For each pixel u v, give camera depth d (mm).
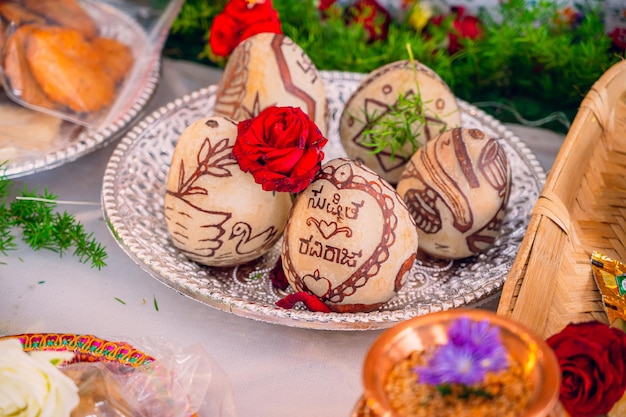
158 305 817
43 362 650
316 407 733
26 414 630
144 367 696
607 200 826
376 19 1138
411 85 888
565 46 1047
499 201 820
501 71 1100
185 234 799
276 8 1121
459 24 1110
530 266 725
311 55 1087
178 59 1168
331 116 1016
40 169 896
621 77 898
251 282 832
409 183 836
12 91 971
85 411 650
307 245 759
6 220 875
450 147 819
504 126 978
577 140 834
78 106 973
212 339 786
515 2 1104
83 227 898
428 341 565
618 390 625
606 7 1080
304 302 767
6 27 980
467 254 841
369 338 792
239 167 783
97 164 980
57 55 969
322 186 760
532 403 527
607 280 729
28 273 843
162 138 962
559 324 709
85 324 795
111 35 1040
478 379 537
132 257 805
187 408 678
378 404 525
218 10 1151
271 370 761
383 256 757
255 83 869
